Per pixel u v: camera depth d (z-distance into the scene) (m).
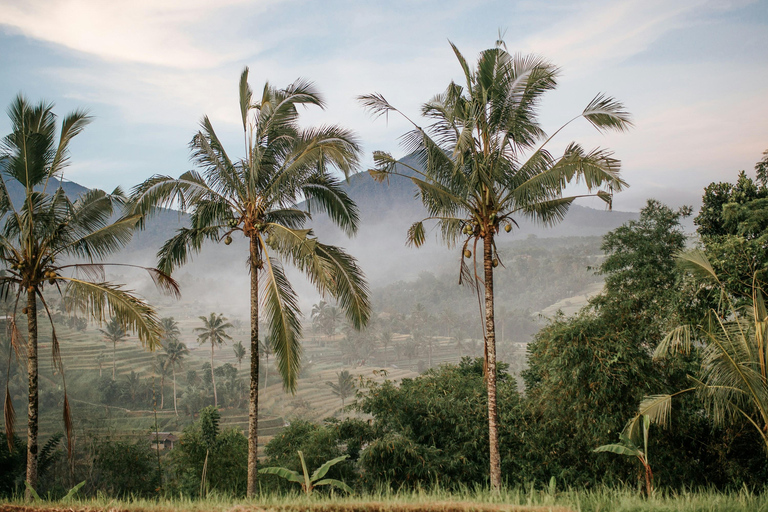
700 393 11.22
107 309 12.62
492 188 11.76
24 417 70.62
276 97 13.86
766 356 10.11
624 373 13.59
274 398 96.94
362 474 15.34
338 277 13.62
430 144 12.12
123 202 14.68
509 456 14.82
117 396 86.19
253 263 13.69
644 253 16.77
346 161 12.58
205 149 13.42
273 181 13.54
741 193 18.17
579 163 10.85
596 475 14.34
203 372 101.12
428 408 16.11
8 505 7.42
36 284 12.85
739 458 13.62
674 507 6.65
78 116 13.47
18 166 12.42
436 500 7.09
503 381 19.16
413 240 12.73
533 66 11.53
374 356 149.25
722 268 13.52
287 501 7.25
